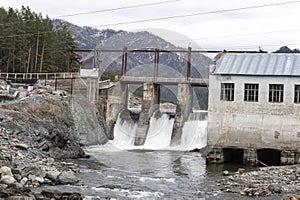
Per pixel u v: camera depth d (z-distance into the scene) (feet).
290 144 145.69
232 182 111.45
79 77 196.65
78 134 152.87
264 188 101.30
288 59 158.81
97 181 105.19
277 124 147.13
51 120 153.99
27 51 297.53
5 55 290.76
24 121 143.84
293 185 105.40
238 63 157.99
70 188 96.12
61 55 321.32
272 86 148.46
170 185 104.68
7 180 87.25
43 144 139.95
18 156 113.80
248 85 150.51
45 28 314.14
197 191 99.96
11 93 191.62
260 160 153.38
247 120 149.69
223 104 151.53
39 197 80.23
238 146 149.59
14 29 287.89
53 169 108.58
